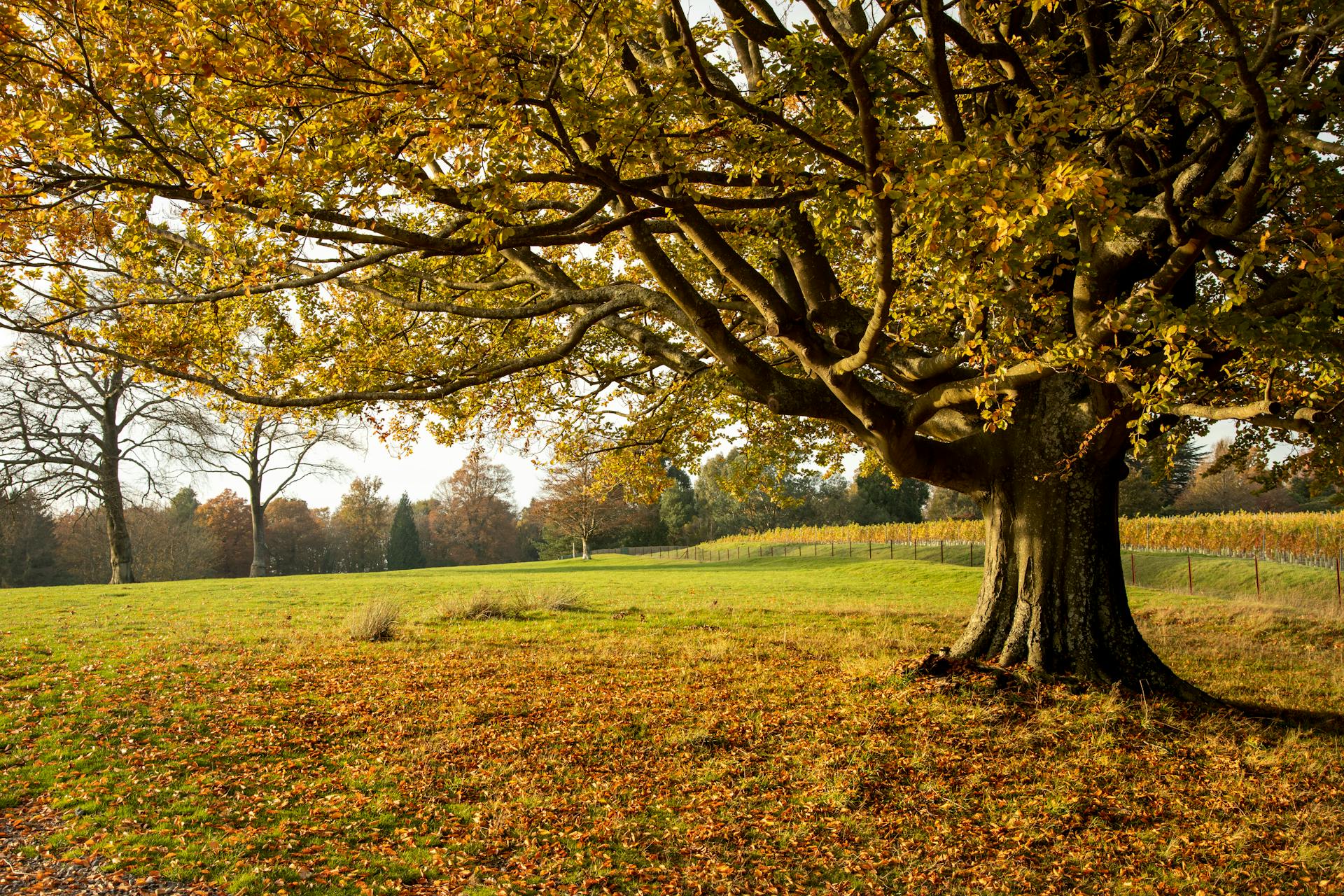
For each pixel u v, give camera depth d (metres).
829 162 6.39
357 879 5.28
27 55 4.75
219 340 9.52
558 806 6.46
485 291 10.55
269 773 7.13
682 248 11.38
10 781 6.77
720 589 26.81
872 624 16.11
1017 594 9.09
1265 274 7.67
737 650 12.52
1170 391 5.21
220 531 67.44
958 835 5.92
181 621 16.78
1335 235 4.58
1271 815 6.11
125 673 10.66
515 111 4.83
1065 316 7.77
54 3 4.60
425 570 44.31
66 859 5.43
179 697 9.45
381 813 6.33
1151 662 8.60
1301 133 5.25
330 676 10.86
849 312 9.09
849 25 7.92
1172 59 5.50
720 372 9.91
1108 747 7.25
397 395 8.45
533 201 6.86
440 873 5.41
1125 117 5.40
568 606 19.55
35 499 33.62
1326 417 5.70
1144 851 5.66
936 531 44.44
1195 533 31.61
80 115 5.53
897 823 6.11
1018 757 7.09
